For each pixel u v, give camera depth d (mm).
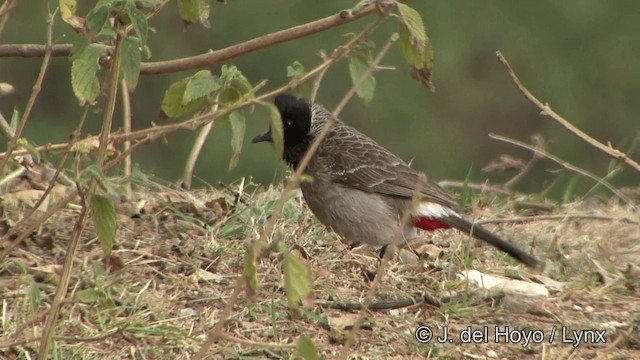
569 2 26766
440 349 9273
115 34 7785
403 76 25625
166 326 9133
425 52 8234
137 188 12531
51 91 25938
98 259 10133
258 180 23250
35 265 9977
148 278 10008
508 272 10898
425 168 25906
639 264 11312
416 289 10406
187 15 8602
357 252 11648
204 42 25766
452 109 26531
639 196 13320
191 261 10438
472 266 11023
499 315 9930
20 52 9680
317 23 9117
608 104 26797
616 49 26875
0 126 10734
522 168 13516
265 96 8109
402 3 8250
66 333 9000
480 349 9328
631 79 26875
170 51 25719
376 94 25625
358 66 8039
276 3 25609
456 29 26922
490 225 12547
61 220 10992
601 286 10672
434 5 27109
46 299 9391
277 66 25422
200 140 13250
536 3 27312
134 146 8227
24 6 24484
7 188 11391
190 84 8031
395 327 9602
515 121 26578
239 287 7480
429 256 11156
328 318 9594
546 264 11055
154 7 8508
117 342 8945
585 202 13438
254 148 23172
